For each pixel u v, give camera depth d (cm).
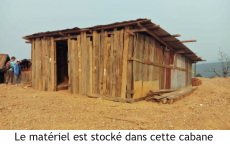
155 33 709
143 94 732
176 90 935
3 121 441
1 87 872
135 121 457
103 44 724
